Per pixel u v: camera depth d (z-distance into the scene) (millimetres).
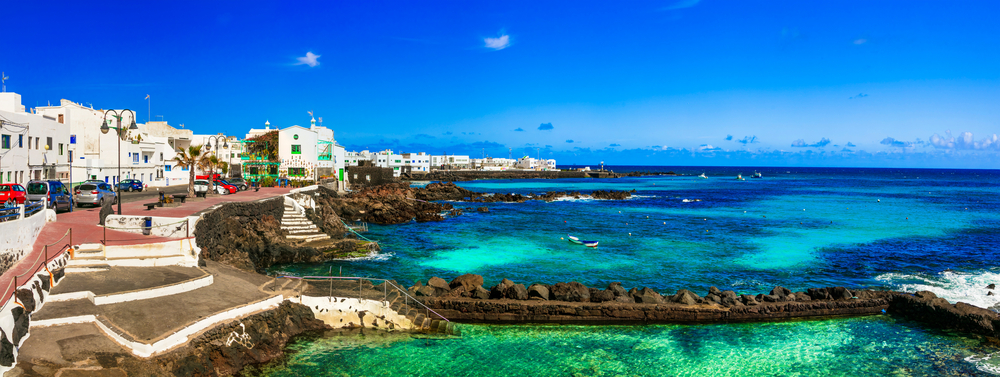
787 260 38312
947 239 48344
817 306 24016
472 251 40688
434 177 196375
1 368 12461
